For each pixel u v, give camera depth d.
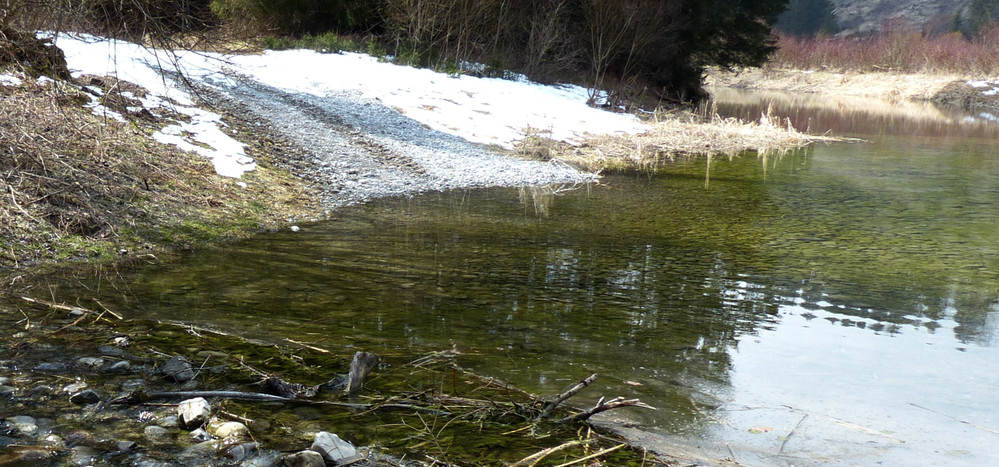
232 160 9.91
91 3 8.28
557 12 23.39
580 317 5.39
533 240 8.06
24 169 7.18
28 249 6.08
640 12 23.94
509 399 3.76
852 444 3.48
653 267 7.07
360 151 12.47
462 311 5.37
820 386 4.26
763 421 3.71
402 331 4.82
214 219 7.77
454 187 11.36
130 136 9.16
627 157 16.00
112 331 4.46
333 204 9.41
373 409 3.55
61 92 9.17
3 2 8.87
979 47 49.47
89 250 6.34
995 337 5.30
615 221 9.38
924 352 4.95
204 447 3.04
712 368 4.47
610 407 3.45
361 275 6.25
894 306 6.03
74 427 3.15
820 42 61.47
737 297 6.14
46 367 3.80
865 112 31.02
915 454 3.40
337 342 4.51
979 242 8.63
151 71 12.77
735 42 28.39
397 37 21.70
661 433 3.50
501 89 20.34
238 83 15.15
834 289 6.49
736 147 18.44
